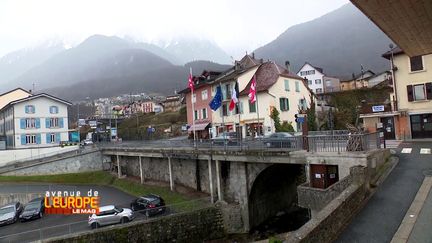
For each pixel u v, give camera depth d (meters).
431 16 8.48
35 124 60.84
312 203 16.53
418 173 17.12
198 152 31.59
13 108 59.31
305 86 51.03
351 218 12.52
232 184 29.11
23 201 36.28
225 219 26.84
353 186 13.78
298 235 9.31
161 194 35.50
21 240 21.11
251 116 44.75
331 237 10.80
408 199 13.79
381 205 13.52
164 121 93.12
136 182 42.19
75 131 72.38
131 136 87.44
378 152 18.72
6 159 52.88
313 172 19.80
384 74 78.81
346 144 19.11
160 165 40.03
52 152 53.75
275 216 30.56
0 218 28.80
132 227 22.91
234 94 33.66
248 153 26.34
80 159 50.25
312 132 31.02
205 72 54.97
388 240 10.49
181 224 24.78
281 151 23.59
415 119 32.09
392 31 9.41
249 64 49.59
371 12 8.16
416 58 32.00
